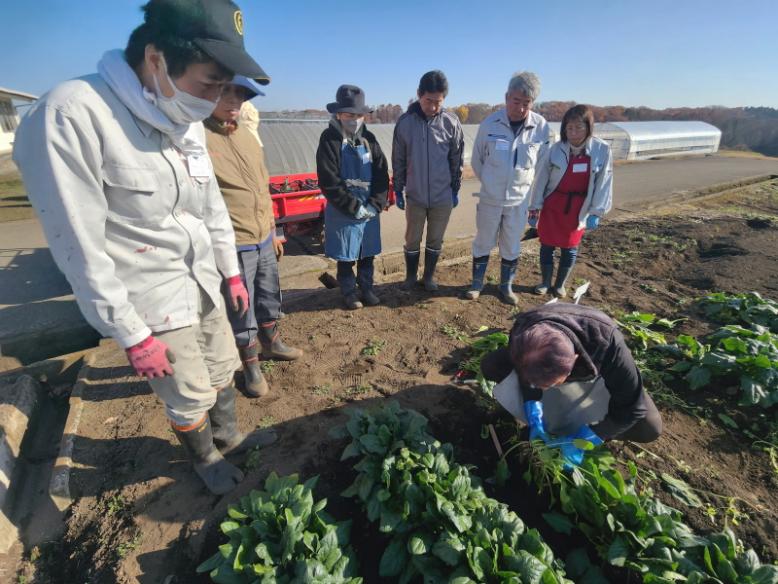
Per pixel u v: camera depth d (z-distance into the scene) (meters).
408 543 2.10
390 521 2.18
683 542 2.13
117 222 1.82
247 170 3.00
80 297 1.72
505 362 2.64
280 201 6.70
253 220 3.08
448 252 6.84
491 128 4.34
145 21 1.57
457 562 1.96
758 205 10.09
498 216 4.54
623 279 5.56
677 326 4.33
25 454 3.02
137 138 1.73
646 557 2.07
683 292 5.18
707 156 24.83
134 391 3.46
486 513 2.20
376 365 3.75
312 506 2.27
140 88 1.67
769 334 3.57
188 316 2.15
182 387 2.22
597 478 2.32
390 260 6.28
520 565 1.92
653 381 3.46
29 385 3.39
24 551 2.46
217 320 2.46
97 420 3.18
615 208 9.57
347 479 2.65
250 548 2.10
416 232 4.85
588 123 4.17
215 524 2.39
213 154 2.83
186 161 2.01
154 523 2.42
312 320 4.48
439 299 4.95
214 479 2.56
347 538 2.20
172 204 1.94
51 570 2.36
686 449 2.87
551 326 2.15
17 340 4.21
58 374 3.82
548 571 1.89
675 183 13.32
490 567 1.93
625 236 7.11
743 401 3.12
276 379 3.58
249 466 2.74
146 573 2.20
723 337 3.74
